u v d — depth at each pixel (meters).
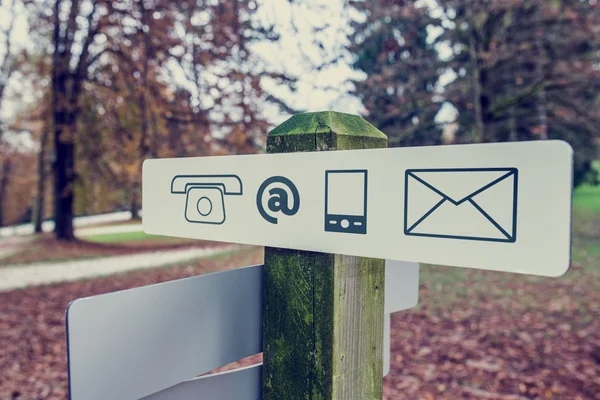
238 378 1.04
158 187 1.26
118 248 13.31
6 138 18.50
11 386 3.91
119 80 8.24
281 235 1.00
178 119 6.34
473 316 5.66
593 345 4.51
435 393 3.66
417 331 5.16
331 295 0.94
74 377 0.78
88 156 12.38
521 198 0.73
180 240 15.44
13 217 30.61
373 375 1.02
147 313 0.89
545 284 7.12
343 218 0.92
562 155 0.70
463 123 9.49
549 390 3.64
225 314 1.01
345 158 0.92
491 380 3.85
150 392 0.88
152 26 5.93
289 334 1.00
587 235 11.95
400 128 9.09
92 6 7.93
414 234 0.84
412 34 7.79
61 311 6.36
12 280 8.68
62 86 11.65
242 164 1.08
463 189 0.79
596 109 10.12
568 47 8.86
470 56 9.12
